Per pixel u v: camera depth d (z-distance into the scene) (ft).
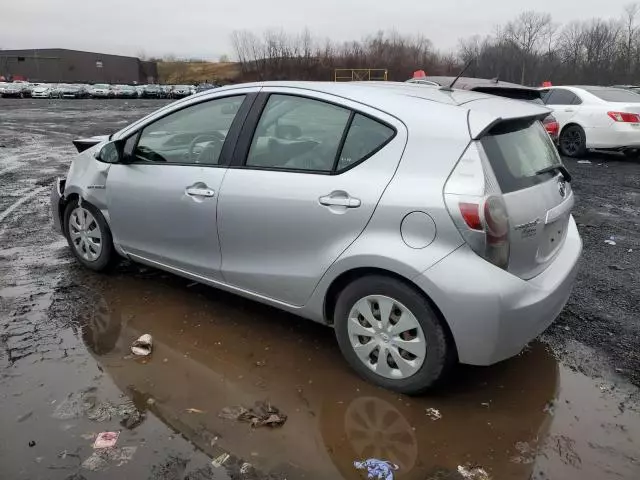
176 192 12.02
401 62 233.76
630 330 12.29
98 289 13.98
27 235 18.42
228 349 11.31
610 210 23.35
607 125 35.83
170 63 391.65
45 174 30.53
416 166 9.18
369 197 9.36
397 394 9.80
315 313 10.57
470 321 8.67
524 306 8.87
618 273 15.75
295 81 11.20
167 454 8.20
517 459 8.32
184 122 12.34
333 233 9.79
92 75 329.31
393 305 9.43
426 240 8.88
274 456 8.26
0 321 12.10
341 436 8.75
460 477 7.94
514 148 9.75
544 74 199.62
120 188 13.24
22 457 8.04
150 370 10.46
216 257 11.77
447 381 9.96
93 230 14.51
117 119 79.30
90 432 8.62
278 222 10.44
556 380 10.40
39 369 10.31
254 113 11.23
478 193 8.64
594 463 8.25
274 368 10.63
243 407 9.39
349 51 252.21
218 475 7.82
